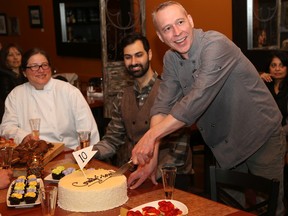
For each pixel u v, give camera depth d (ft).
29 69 9.56
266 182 6.16
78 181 6.08
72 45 22.07
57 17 22.67
